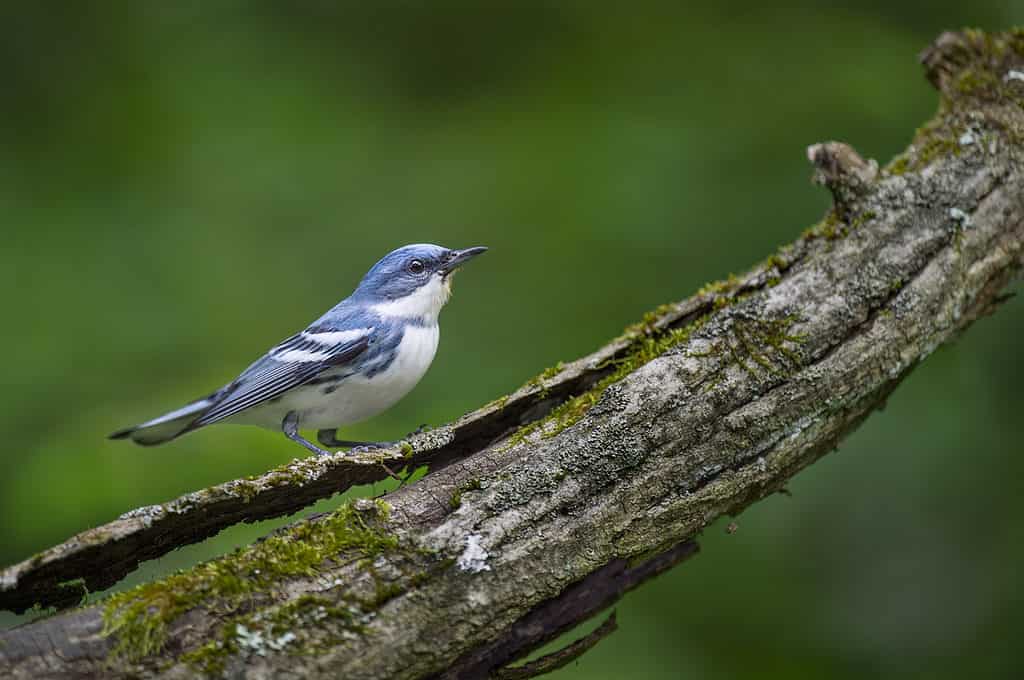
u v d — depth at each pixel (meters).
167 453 9.88
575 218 13.02
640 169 13.12
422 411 11.64
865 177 7.41
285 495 6.19
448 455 6.97
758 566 11.41
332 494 6.61
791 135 12.88
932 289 7.15
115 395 11.45
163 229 13.22
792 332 6.79
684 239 12.59
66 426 10.62
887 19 14.12
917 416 11.30
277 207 13.59
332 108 14.40
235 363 11.85
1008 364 11.20
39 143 13.77
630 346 7.25
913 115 12.73
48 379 11.63
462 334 12.50
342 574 5.60
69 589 5.76
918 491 11.05
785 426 6.66
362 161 13.98
